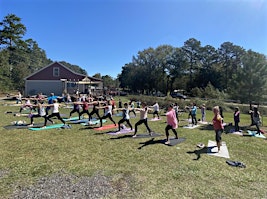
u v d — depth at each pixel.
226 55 56.62
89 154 7.07
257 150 8.11
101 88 41.12
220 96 30.47
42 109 11.18
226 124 13.85
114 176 5.45
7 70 44.03
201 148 8.12
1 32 47.03
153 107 15.47
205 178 5.49
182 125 13.24
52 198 4.33
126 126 12.16
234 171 6.00
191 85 55.53
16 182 4.99
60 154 7.00
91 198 4.38
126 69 67.81
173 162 6.52
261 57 23.62
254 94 22.94
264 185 5.20
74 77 34.94
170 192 4.71
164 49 56.91
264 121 16.50
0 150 7.27
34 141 8.48
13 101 25.62
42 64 88.88
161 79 57.38
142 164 6.30
